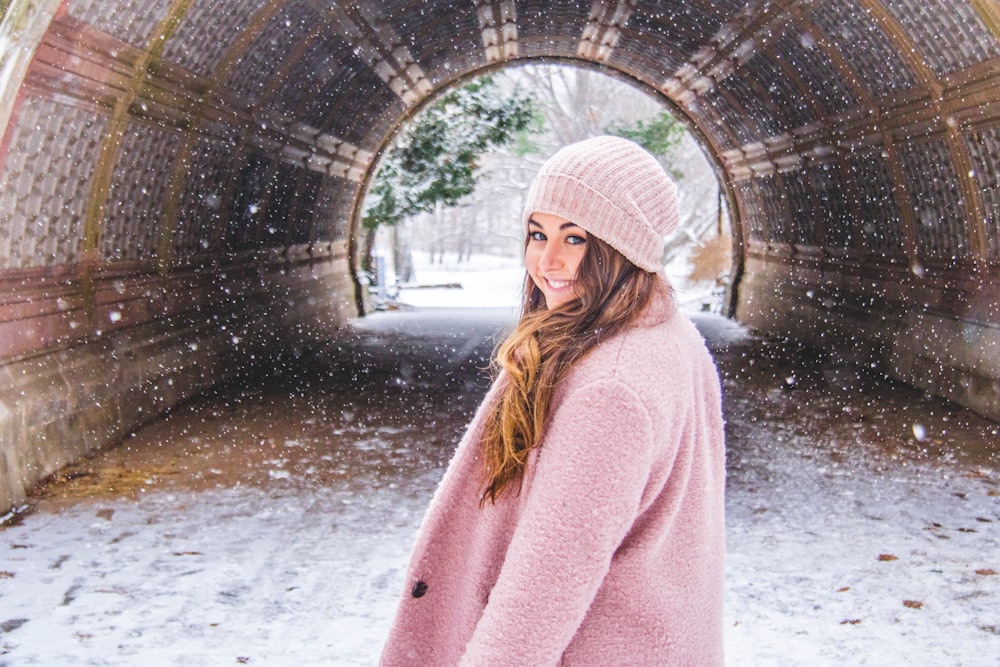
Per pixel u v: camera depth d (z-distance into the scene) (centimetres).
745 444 741
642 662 148
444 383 1052
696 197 4059
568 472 137
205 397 945
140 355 818
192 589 438
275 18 886
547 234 160
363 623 400
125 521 543
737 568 469
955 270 910
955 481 623
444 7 1219
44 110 591
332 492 611
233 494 602
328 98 1274
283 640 382
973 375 852
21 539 509
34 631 388
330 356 1281
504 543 158
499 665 133
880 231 1095
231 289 1114
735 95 1402
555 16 1388
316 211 1511
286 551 494
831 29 950
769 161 1455
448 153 2164
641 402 139
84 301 725
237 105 946
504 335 182
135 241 819
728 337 1510
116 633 387
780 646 378
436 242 5978
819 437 762
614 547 138
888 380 1034
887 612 412
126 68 666
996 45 702
